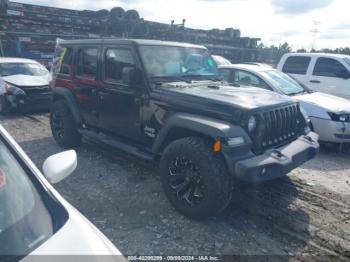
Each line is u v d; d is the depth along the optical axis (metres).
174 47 4.57
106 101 4.68
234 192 4.17
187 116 3.49
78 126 5.44
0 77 8.72
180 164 3.47
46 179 1.83
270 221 3.51
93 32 14.93
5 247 1.37
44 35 13.42
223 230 3.30
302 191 4.31
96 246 1.46
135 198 3.91
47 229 1.50
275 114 3.59
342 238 3.24
